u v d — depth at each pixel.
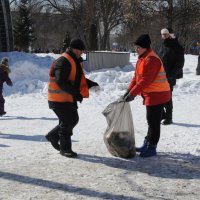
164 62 11.62
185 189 6.93
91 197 6.57
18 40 71.31
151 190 6.87
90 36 52.53
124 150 8.45
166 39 11.77
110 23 66.62
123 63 30.47
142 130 11.02
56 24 70.94
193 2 42.94
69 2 67.38
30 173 7.59
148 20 43.75
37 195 6.63
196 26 45.22
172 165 8.12
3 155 8.75
